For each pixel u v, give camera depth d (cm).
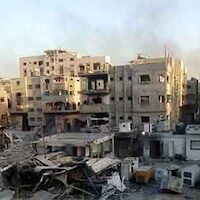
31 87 6656
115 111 4962
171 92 4984
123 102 4909
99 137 3428
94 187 2362
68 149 3198
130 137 3781
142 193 2389
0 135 4684
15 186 2406
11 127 6625
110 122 4972
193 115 6147
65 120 6028
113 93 4994
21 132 5469
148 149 3675
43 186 2367
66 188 2345
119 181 2469
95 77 5144
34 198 2194
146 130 3869
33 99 6619
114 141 3853
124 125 3969
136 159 2961
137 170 2692
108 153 3581
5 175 2464
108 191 2319
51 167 2420
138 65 4778
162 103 4625
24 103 6744
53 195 2252
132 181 2705
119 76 4947
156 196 2314
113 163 2734
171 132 3694
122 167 2745
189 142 3400
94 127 4522
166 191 2411
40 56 9431
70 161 2625
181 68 5947
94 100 5166
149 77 4703
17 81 6806
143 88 4744
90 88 5181
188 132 3450
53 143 3256
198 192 2409
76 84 6662
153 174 2741
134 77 4812
